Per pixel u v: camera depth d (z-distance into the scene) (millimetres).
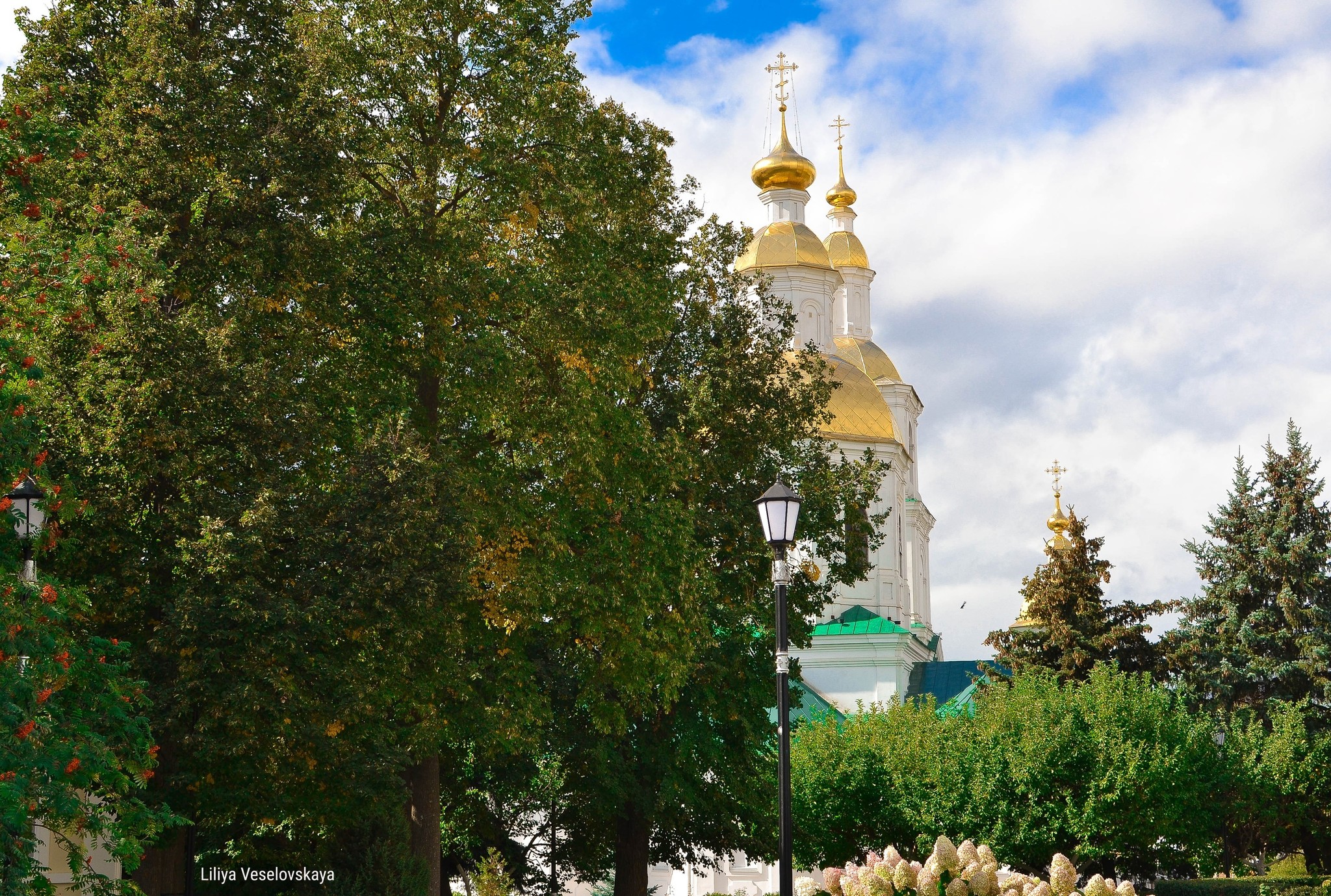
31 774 11977
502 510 24547
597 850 35531
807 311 74688
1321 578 46750
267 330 22578
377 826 23516
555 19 26938
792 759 43312
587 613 25578
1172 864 40562
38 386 17719
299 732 19094
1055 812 38750
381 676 20547
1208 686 46719
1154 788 37688
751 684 32344
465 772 31953
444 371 24766
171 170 20859
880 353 85875
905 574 77188
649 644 26125
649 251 28297
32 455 13953
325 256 22266
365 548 20141
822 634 65000
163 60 21344
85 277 16156
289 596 19531
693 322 33094
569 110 26156
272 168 21734
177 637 18422
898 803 41438
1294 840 43844
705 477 31359
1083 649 48125
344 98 25328
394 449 21219
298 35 24281
